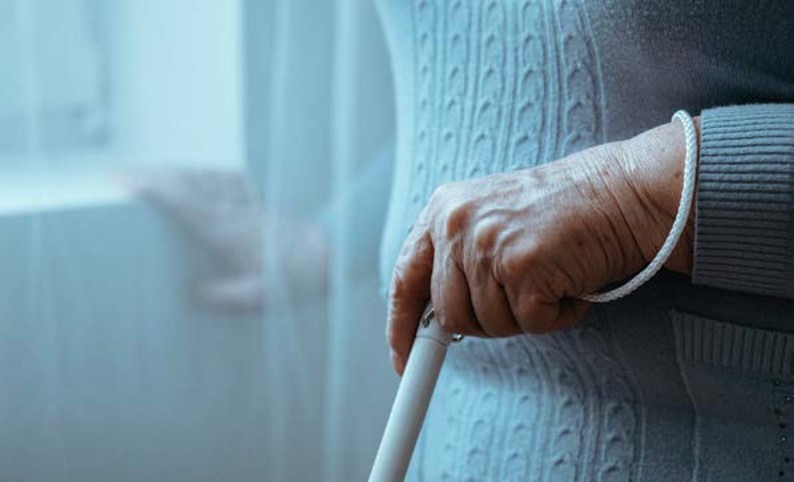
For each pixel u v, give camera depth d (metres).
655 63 0.64
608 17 0.64
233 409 1.38
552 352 0.72
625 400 0.70
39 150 1.18
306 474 1.46
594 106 0.68
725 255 0.59
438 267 0.65
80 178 1.21
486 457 0.77
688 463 0.67
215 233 1.31
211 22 1.26
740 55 0.61
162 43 1.24
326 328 1.43
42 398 1.22
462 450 0.79
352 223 1.41
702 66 0.63
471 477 0.78
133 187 1.25
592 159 0.63
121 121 1.23
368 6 1.36
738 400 0.65
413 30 0.78
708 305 0.64
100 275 1.24
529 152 0.71
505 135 0.72
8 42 1.14
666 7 0.61
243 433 1.39
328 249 1.41
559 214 0.61
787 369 0.63
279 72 1.32
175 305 1.30
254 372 1.39
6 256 1.18
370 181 1.42
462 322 0.65
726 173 0.58
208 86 1.28
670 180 0.60
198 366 1.34
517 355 0.74
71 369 1.24
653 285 0.66
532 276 0.61
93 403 1.26
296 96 1.34
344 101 1.37
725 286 0.61
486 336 0.66
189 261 1.30
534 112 0.70
